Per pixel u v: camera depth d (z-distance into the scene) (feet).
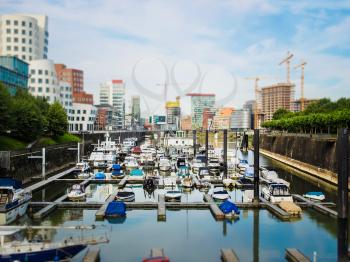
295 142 434.71
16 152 259.60
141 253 138.31
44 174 287.89
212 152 485.15
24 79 574.97
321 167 333.83
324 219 187.42
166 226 174.29
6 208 163.84
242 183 274.77
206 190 266.57
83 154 468.75
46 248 115.65
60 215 190.19
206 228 171.73
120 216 183.83
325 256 137.80
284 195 212.64
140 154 459.32
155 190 265.13
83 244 120.88
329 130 412.16
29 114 340.18
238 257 136.26
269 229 170.81
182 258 134.00
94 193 253.85
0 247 115.44
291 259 129.80
